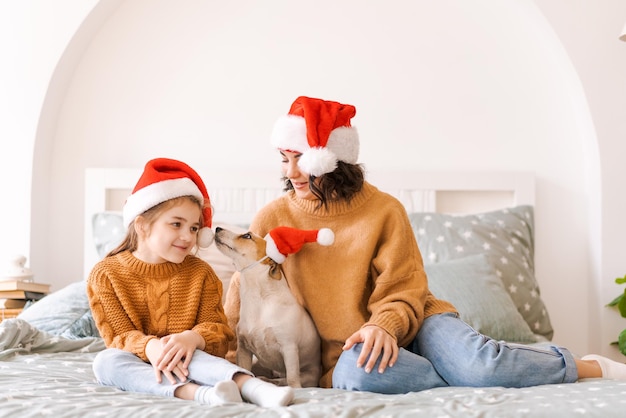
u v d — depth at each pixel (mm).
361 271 1867
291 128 1896
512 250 3016
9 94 3221
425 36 3355
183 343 1625
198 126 3346
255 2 3367
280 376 1866
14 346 2137
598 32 3170
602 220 3148
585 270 3277
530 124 3324
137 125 3348
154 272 1853
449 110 3336
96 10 3234
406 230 1926
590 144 3230
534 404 1352
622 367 1829
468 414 1273
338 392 1572
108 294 1813
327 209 1920
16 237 3188
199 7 3357
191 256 1935
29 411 1320
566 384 1639
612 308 3131
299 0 3355
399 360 1665
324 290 1869
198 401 1505
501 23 3346
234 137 3342
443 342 1755
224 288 2557
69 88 3354
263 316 1774
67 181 3334
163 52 3357
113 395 1489
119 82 3355
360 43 3357
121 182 3270
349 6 3354
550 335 2959
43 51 3221
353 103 3346
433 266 2760
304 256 1890
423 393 1544
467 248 2965
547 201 3303
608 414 1271
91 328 2477
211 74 3359
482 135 3328
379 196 1965
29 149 3193
